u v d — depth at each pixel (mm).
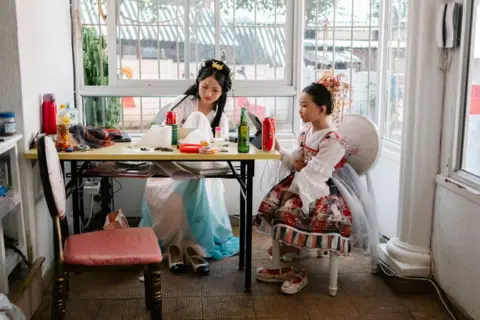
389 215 3502
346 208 2812
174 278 2988
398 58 3492
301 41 3812
